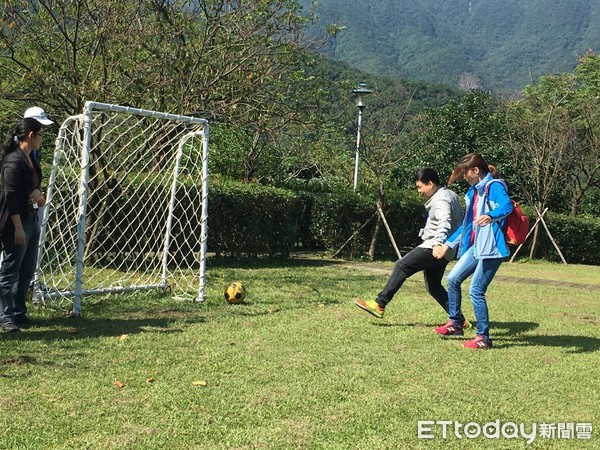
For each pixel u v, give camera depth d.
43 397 4.37
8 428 3.83
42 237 7.46
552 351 6.28
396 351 6.00
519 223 6.17
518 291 10.75
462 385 5.04
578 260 19.84
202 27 12.15
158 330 6.43
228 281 10.17
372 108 17.36
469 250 6.57
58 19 10.16
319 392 4.71
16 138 6.24
